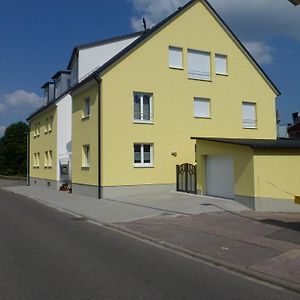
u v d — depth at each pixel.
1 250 9.22
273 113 26.19
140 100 22.03
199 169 19.52
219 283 6.70
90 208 17.28
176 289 6.33
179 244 9.61
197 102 23.67
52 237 10.91
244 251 8.67
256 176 15.40
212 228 11.35
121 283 6.62
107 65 21.03
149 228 11.84
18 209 18.02
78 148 24.34
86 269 7.52
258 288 6.43
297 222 12.26
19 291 6.18
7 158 69.94
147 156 22.03
